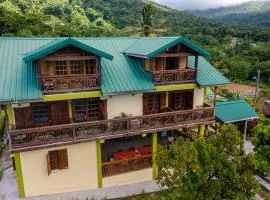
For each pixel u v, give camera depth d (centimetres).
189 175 1206
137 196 1848
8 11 6906
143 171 2006
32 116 1742
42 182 1770
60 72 1720
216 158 1252
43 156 1727
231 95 5681
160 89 1934
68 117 1856
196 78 2031
